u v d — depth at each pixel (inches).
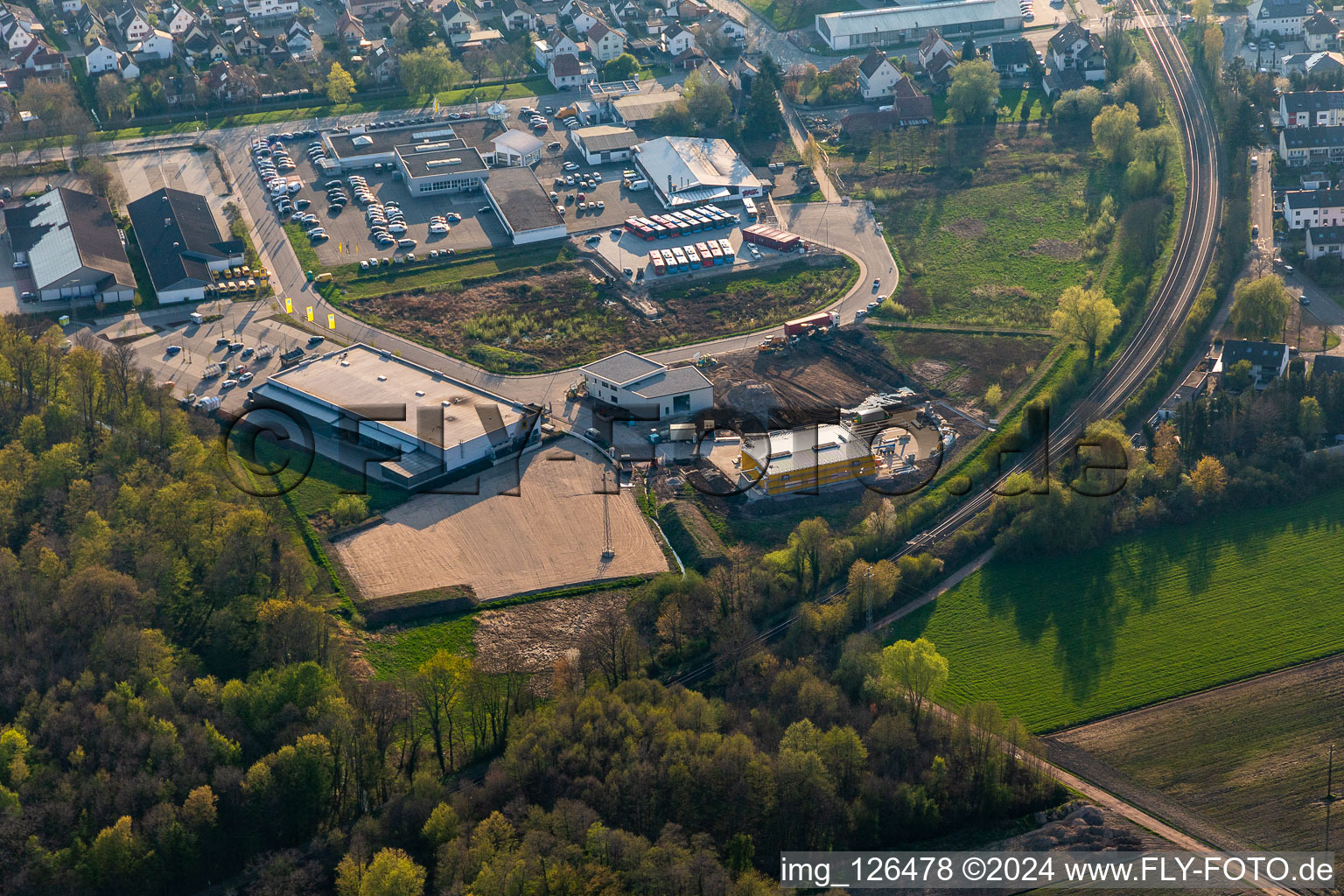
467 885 7258.9
